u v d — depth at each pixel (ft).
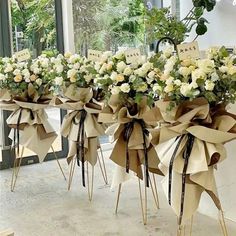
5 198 12.34
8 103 12.58
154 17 9.51
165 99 7.52
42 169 15.21
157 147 8.35
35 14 15.72
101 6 17.17
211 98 7.13
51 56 13.79
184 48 7.93
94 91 11.37
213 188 8.03
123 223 10.43
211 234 9.65
